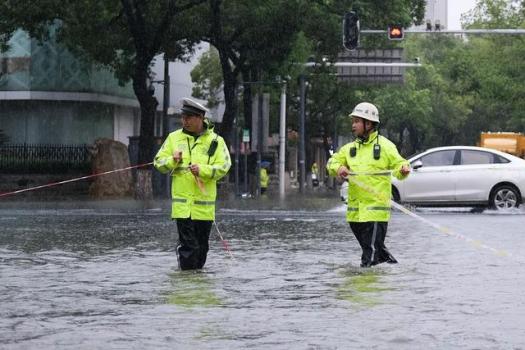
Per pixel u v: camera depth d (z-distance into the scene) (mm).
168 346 14914
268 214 56125
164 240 36625
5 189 92312
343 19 73375
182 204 26109
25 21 78688
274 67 86188
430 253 31375
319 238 37750
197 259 26328
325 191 126562
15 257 29891
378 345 15008
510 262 28375
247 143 97875
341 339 15516
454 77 144125
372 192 27359
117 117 113500
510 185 60625
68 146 94562
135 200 75812
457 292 21391
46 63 100375
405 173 27422
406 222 48500
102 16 80062
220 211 58188
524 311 18562
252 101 96562
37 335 15883
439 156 61312
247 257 29906
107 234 39625
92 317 17781
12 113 103625
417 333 16094
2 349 14695
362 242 27500
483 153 61156
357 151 27656
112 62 96188
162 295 20891
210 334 15969
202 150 26312
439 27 77188
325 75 110812
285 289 21938
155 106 79312
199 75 121875
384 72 107688
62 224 45906
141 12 77125
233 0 81688
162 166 26141
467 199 60562
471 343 15188
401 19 83562
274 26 80688
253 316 17891
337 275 24875
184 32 83125
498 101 142875
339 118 149375
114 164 88438
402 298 20375
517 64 138000
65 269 26438
